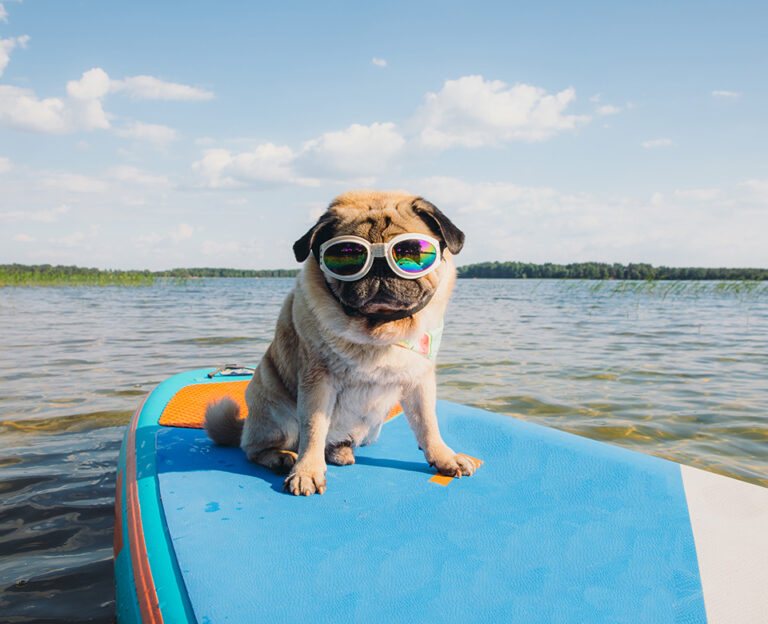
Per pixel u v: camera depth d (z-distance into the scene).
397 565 0.52
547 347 2.55
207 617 0.45
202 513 0.61
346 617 0.46
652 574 0.51
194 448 0.83
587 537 0.57
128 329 3.22
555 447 0.80
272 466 0.74
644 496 0.65
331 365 0.70
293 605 0.47
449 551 0.54
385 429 0.94
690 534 0.57
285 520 0.60
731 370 1.97
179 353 2.32
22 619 0.63
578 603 0.48
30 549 0.77
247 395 0.83
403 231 0.65
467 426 0.91
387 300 0.64
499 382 1.77
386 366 0.69
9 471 1.01
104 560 0.74
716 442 1.18
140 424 0.94
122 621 0.50
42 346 2.51
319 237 0.68
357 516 0.61
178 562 0.52
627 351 2.43
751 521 0.60
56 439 1.18
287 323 0.78
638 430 1.26
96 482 0.97
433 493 0.67
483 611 0.47
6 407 1.43
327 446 0.77
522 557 0.54
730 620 0.46
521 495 0.66
